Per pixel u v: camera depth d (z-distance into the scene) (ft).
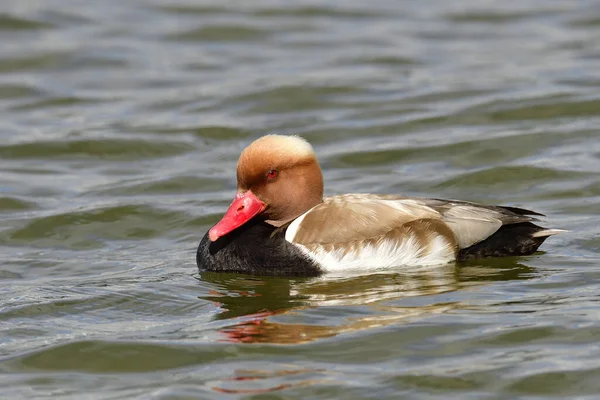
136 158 58.49
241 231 38.70
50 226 46.68
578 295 34.04
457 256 37.63
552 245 40.27
